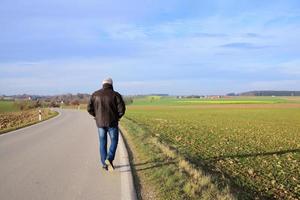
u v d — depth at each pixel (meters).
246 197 8.90
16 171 10.40
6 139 18.91
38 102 104.69
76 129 25.73
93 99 10.21
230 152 16.55
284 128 31.83
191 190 8.09
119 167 10.95
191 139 21.59
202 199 7.56
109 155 10.30
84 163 11.69
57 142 17.48
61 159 12.45
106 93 10.15
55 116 48.69
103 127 10.21
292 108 85.75
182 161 11.23
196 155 15.17
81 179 9.42
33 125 30.19
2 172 10.26
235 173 11.86
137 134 21.39
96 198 7.71
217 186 8.84
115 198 7.71
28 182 9.07
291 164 13.90
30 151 14.38
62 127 27.75
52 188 8.50
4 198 7.66
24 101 99.94
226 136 23.94
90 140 18.38
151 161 11.97
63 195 7.92
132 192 8.11
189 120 41.53
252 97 198.12
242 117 49.59
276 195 9.60
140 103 136.38
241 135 24.92
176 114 57.34
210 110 75.44
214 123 36.97
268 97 196.25
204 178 9.13
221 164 13.45
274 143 20.83
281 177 11.62
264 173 12.09
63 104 126.62
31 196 7.82
